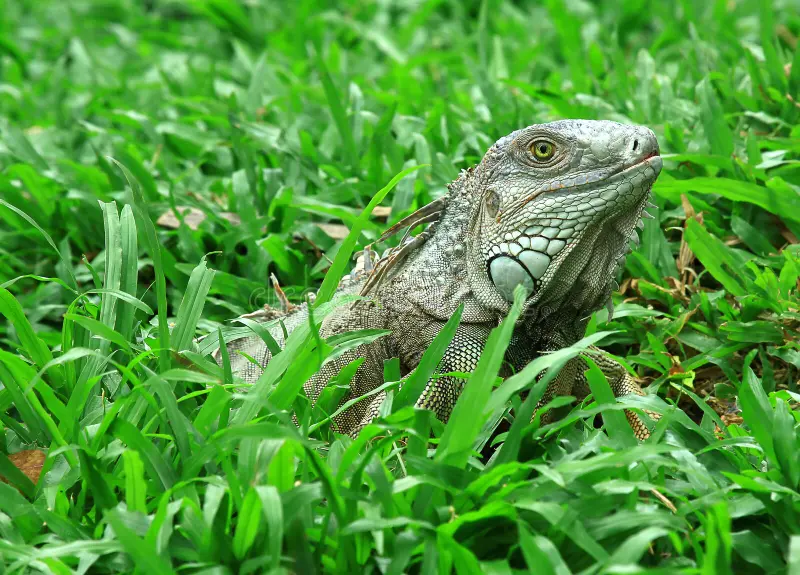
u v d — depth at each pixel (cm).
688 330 452
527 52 799
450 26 948
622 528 280
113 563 291
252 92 727
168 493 282
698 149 544
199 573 269
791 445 309
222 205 601
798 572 251
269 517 263
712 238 450
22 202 605
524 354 382
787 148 524
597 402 338
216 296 527
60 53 1007
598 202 355
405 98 699
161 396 322
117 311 387
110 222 402
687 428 349
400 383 353
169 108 777
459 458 294
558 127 362
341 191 560
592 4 1007
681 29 830
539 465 283
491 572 266
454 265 388
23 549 283
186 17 1180
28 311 544
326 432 362
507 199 368
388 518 282
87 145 725
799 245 466
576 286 372
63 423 342
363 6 1037
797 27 794
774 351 420
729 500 302
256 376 420
